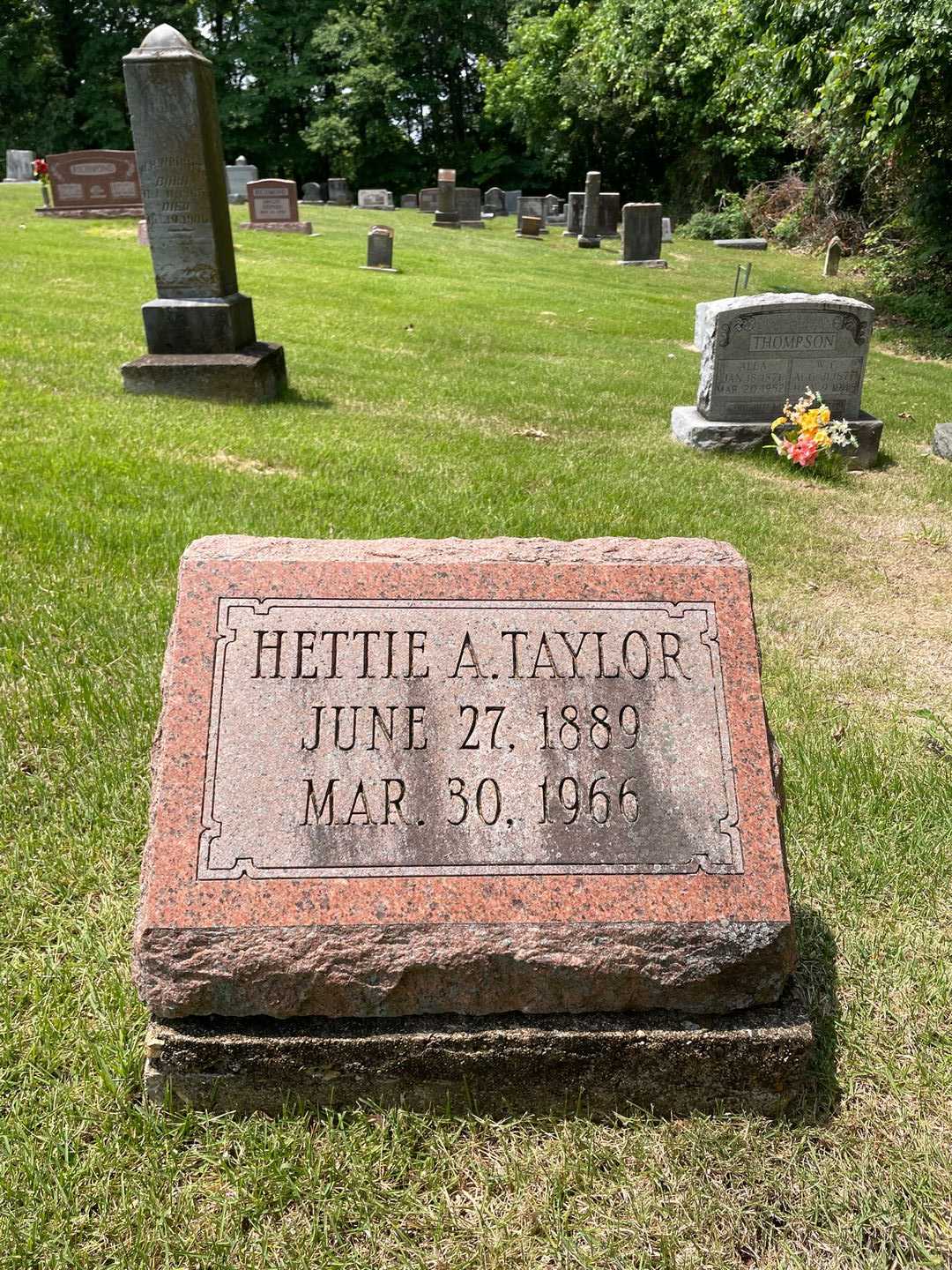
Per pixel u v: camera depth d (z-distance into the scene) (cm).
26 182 1678
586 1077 113
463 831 113
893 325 908
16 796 158
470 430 409
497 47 2186
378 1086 112
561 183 2128
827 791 174
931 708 215
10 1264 96
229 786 112
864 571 298
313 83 2067
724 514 322
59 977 127
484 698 118
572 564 125
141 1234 99
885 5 675
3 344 462
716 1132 113
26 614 210
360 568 122
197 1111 111
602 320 785
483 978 109
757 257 1339
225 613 119
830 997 132
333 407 432
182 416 375
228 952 106
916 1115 117
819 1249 102
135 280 698
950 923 146
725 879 114
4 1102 112
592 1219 104
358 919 108
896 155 887
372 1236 101
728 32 1233
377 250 924
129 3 1980
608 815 115
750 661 124
